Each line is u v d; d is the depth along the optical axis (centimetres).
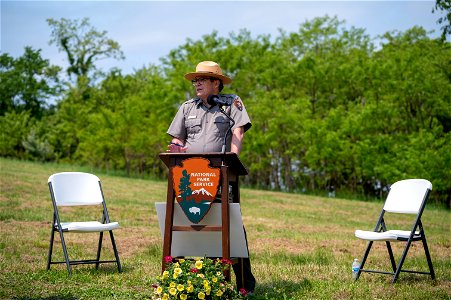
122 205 1775
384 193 3444
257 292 627
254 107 3116
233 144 564
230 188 573
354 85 3562
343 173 3566
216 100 557
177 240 570
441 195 3023
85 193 782
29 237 1070
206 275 514
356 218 1842
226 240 536
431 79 3055
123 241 1080
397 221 1778
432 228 1577
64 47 5672
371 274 770
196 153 540
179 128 591
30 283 649
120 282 673
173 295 504
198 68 577
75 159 4569
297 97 3641
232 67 3444
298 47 4097
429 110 3191
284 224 1545
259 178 3656
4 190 1889
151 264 821
